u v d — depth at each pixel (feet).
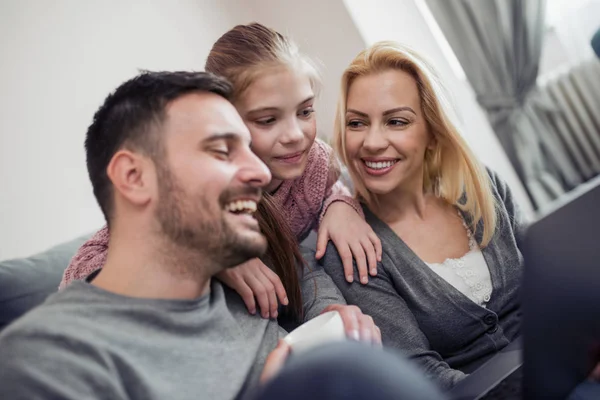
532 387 2.14
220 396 2.49
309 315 3.52
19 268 4.21
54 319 2.29
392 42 3.89
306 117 3.68
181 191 2.52
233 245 2.59
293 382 1.42
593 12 6.84
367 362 1.43
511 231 4.13
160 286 2.61
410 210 4.14
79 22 6.26
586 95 6.94
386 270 3.87
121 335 2.35
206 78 2.73
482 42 7.05
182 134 2.56
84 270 3.42
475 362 3.73
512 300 4.00
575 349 2.27
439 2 7.10
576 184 7.14
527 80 7.10
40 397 1.99
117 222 2.64
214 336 2.67
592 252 2.25
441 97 3.89
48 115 6.03
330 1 6.76
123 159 2.56
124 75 6.57
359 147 3.91
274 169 3.65
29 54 5.93
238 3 7.64
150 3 6.81
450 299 3.76
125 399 2.19
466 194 4.12
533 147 7.23
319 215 4.33
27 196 5.88
